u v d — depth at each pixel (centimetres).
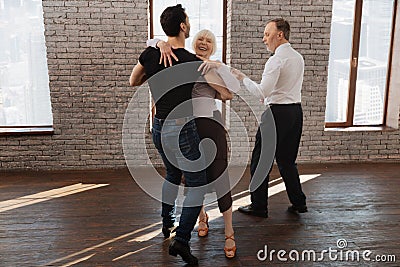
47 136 448
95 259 260
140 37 441
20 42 448
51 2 423
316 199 363
